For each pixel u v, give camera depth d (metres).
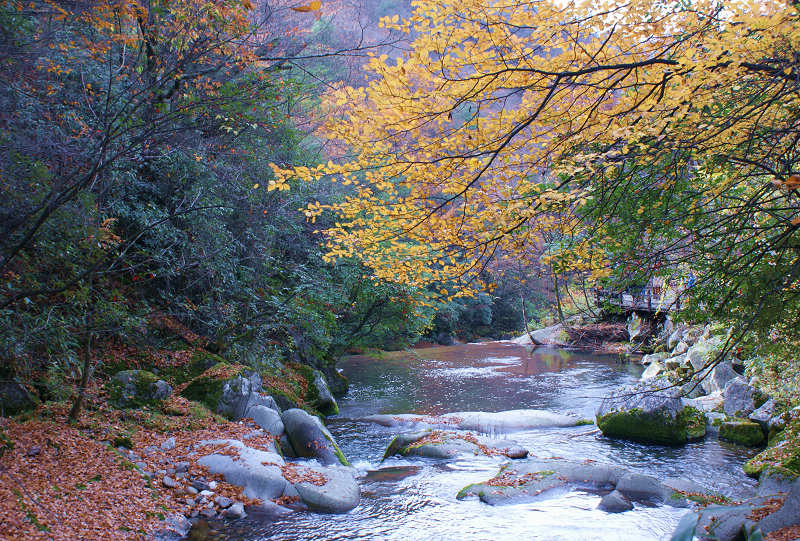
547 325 38.12
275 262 14.45
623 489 7.81
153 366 10.91
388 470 9.25
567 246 6.71
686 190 6.43
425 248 5.79
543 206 4.81
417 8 4.20
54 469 6.29
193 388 10.38
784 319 5.74
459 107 4.90
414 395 16.61
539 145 5.16
